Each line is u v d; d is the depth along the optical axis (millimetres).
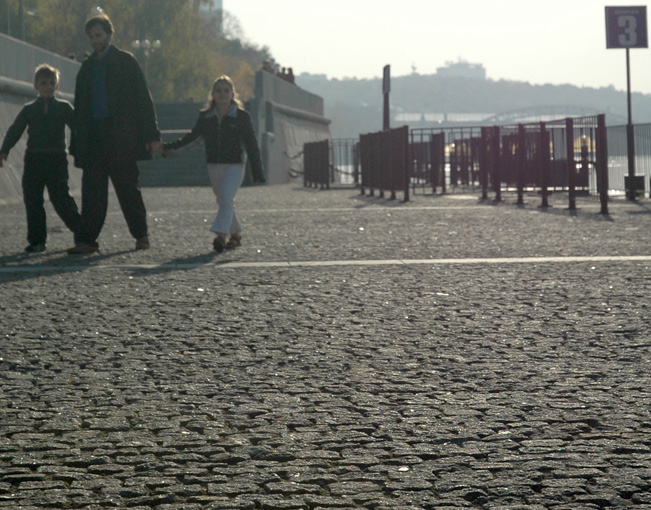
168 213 43531
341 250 26328
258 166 26844
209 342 14266
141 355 13438
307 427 9930
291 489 8125
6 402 10984
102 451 9172
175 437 9625
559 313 16203
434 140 65062
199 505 7793
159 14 158625
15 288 19703
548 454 8914
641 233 30000
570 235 29656
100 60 26172
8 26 77312
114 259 24750
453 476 8375
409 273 21469
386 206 48094
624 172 50188
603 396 10945
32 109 26734
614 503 7688
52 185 26797
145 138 26250
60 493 8078
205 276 21359
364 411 10492
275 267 22812
